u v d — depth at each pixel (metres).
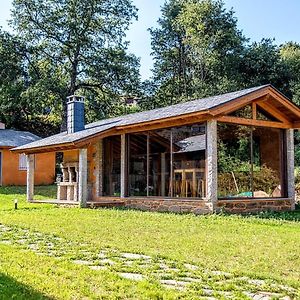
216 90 30.44
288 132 14.24
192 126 12.81
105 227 8.98
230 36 31.72
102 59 30.98
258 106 13.35
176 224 9.45
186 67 36.22
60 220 10.30
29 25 30.14
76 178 16.44
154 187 14.09
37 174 25.08
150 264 5.43
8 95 28.75
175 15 37.38
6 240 7.43
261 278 4.72
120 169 15.55
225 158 12.62
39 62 30.59
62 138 16.25
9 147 24.20
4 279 4.64
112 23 32.06
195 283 4.49
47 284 4.44
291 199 13.97
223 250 6.39
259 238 7.50
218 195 12.24
